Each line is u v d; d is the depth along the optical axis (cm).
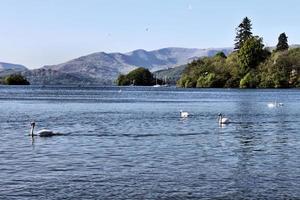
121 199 2962
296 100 15088
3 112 9706
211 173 3628
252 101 14588
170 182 3353
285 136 5794
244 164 3969
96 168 3788
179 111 10206
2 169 3738
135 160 4119
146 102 14138
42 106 11800
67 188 3191
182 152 4538
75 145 4956
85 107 11544
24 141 5238
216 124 7288
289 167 3850
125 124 7225
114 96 18688
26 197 2988
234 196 3033
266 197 3014
